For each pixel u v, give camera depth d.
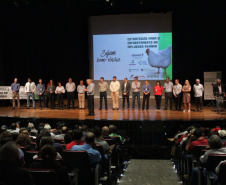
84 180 4.37
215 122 10.16
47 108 14.07
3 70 15.32
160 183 5.92
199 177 4.38
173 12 15.75
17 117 11.31
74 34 16.48
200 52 15.83
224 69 15.62
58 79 16.92
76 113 12.24
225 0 14.92
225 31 15.33
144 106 13.02
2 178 2.82
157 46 15.98
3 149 2.92
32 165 3.52
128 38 16.14
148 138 10.27
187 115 11.27
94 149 4.77
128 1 14.66
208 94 13.63
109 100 16.17
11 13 14.98
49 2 14.74
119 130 10.23
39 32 16.14
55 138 6.60
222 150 4.17
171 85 12.88
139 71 16.19
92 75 16.59
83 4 15.38
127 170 7.13
